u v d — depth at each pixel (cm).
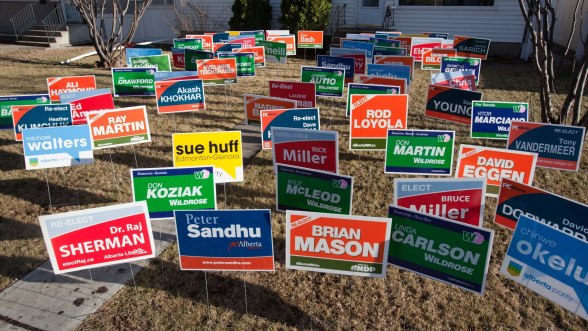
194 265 418
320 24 1717
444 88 816
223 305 445
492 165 570
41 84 1231
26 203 632
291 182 496
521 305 449
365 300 453
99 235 398
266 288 468
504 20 1656
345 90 1156
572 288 360
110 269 493
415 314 436
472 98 789
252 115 796
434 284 476
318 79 962
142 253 419
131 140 687
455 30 1730
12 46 1897
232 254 409
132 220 402
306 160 598
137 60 1119
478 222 461
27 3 2073
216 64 1055
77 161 620
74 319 426
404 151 635
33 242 542
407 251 406
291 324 423
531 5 805
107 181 693
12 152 809
